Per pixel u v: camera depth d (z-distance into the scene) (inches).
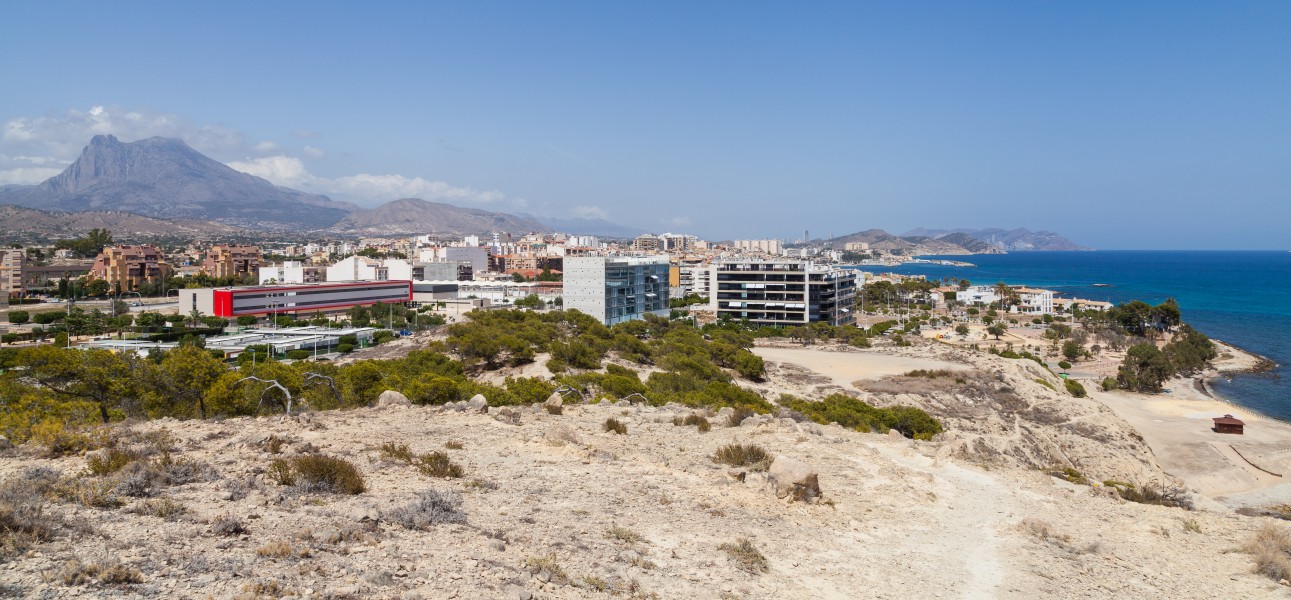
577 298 5851.4
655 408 1477.6
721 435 1143.6
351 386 1478.8
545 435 1002.1
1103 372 5570.9
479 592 453.7
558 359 3090.6
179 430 882.8
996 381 3444.9
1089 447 2802.7
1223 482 2802.7
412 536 552.4
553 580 500.1
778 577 581.0
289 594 410.3
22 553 415.5
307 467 669.9
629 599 495.5
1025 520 776.9
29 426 893.2
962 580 611.5
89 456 695.1
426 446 908.6
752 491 820.6
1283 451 3206.2
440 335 4173.2
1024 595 584.7
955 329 7455.7
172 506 547.8
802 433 1178.6
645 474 863.1
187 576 417.1
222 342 4778.5
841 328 5497.1
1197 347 6063.0
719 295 6624.0
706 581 551.5
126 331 5590.6
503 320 4377.5
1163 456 3129.9
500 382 2970.0
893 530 735.1
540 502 705.6
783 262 6550.2
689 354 3499.0
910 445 1171.9
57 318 5959.6
